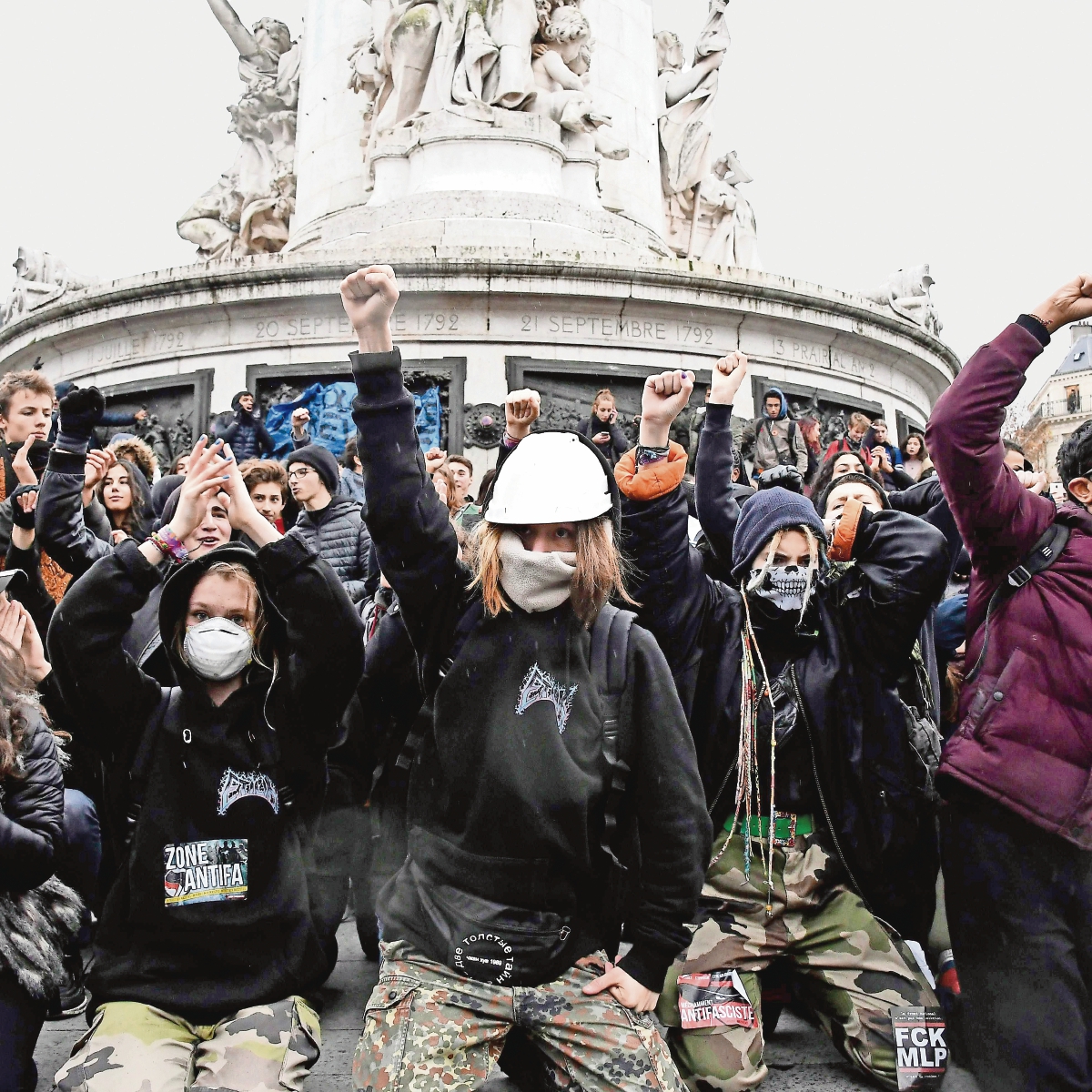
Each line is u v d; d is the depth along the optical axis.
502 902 3.77
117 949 4.19
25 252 19.36
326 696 4.26
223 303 14.40
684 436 14.22
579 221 15.93
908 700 5.09
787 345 15.09
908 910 4.87
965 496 4.51
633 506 4.63
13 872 4.14
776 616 4.76
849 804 4.67
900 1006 4.49
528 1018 3.75
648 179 19.48
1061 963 4.30
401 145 16.52
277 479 7.67
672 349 14.37
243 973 4.16
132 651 5.58
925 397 17.97
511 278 13.84
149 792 4.22
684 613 4.70
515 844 3.74
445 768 3.85
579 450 3.98
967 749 4.51
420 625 4.03
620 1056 3.70
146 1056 3.87
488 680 3.86
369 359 3.90
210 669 4.16
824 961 4.61
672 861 3.85
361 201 17.97
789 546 4.73
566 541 3.93
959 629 5.86
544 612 3.93
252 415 13.34
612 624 3.98
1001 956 4.39
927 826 4.88
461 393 13.73
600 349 14.09
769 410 13.17
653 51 20.58
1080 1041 4.25
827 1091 4.41
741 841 4.73
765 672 4.74
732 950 4.56
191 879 4.14
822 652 4.80
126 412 15.09
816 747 4.68
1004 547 4.58
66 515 5.78
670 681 3.96
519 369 13.81
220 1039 3.99
